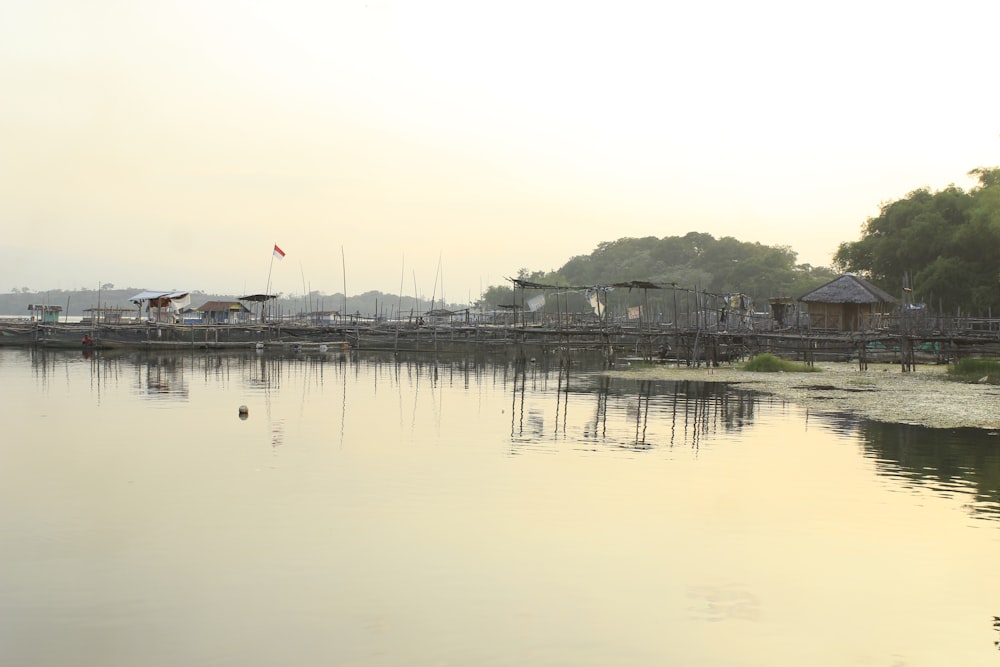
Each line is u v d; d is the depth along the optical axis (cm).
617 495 1886
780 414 3366
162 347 8375
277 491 1900
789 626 1168
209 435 2739
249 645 1088
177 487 1936
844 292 7438
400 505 1778
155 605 1214
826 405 3691
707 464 2262
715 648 1098
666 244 19250
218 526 1606
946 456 2391
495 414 3388
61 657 1052
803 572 1381
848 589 1309
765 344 7131
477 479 2045
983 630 1166
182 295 9700
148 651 1070
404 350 8862
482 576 1341
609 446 2561
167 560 1405
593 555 1452
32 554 1433
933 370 5859
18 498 1823
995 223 7500
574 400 3972
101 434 2748
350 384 4856
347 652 1070
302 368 6234
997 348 6206
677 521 1672
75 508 1738
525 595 1265
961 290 8006
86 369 5741
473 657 1059
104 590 1270
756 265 15400
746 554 1469
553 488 1950
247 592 1265
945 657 1087
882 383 4838
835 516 1717
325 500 1816
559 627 1152
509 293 18712
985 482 2039
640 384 4881
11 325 8750
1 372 5419
